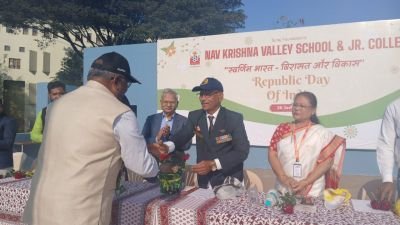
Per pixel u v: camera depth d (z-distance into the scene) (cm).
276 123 417
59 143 156
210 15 1350
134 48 508
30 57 2678
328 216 176
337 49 389
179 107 464
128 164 162
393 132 246
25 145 788
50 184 153
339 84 390
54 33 1496
